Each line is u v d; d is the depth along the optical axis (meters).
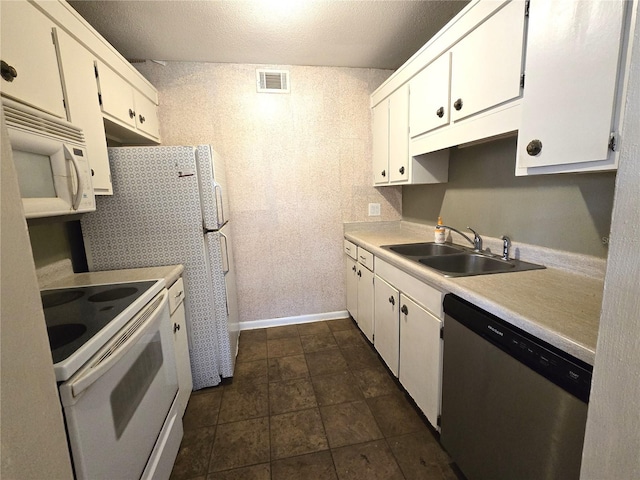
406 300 1.65
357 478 1.30
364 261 2.33
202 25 1.87
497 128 1.26
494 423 1.02
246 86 2.49
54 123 1.09
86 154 1.27
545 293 1.06
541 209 1.42
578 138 0.90
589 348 0.70
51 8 1.18
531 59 1.04
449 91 1.57
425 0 1.67
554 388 0.78
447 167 2.11
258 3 1.67
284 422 1.64
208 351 1.92
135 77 1.98
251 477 1.32
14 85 0.99
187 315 1.86
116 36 1.98
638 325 0.43
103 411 0.82
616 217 0.46
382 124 2.47
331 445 1.48
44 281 1.46
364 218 2.87
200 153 1.76
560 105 0.95
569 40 0.90
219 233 1.85
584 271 1.24
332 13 1.78
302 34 2.01
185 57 2.31
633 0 0.74
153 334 1.20
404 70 2.03
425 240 2.32
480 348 1.06
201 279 1.84
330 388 1.92
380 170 2.56
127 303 1.12
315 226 2.80
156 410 1.18
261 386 1.96
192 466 1.38
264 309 2.83
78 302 1.14
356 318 2.63
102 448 0.81
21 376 0.44
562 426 0.77
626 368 0.46
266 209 2.69
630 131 0.43
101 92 1.57
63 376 0.69
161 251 1.78
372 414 1.68
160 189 1.74
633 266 0.44
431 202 2.40
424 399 1.50
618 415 0.47
